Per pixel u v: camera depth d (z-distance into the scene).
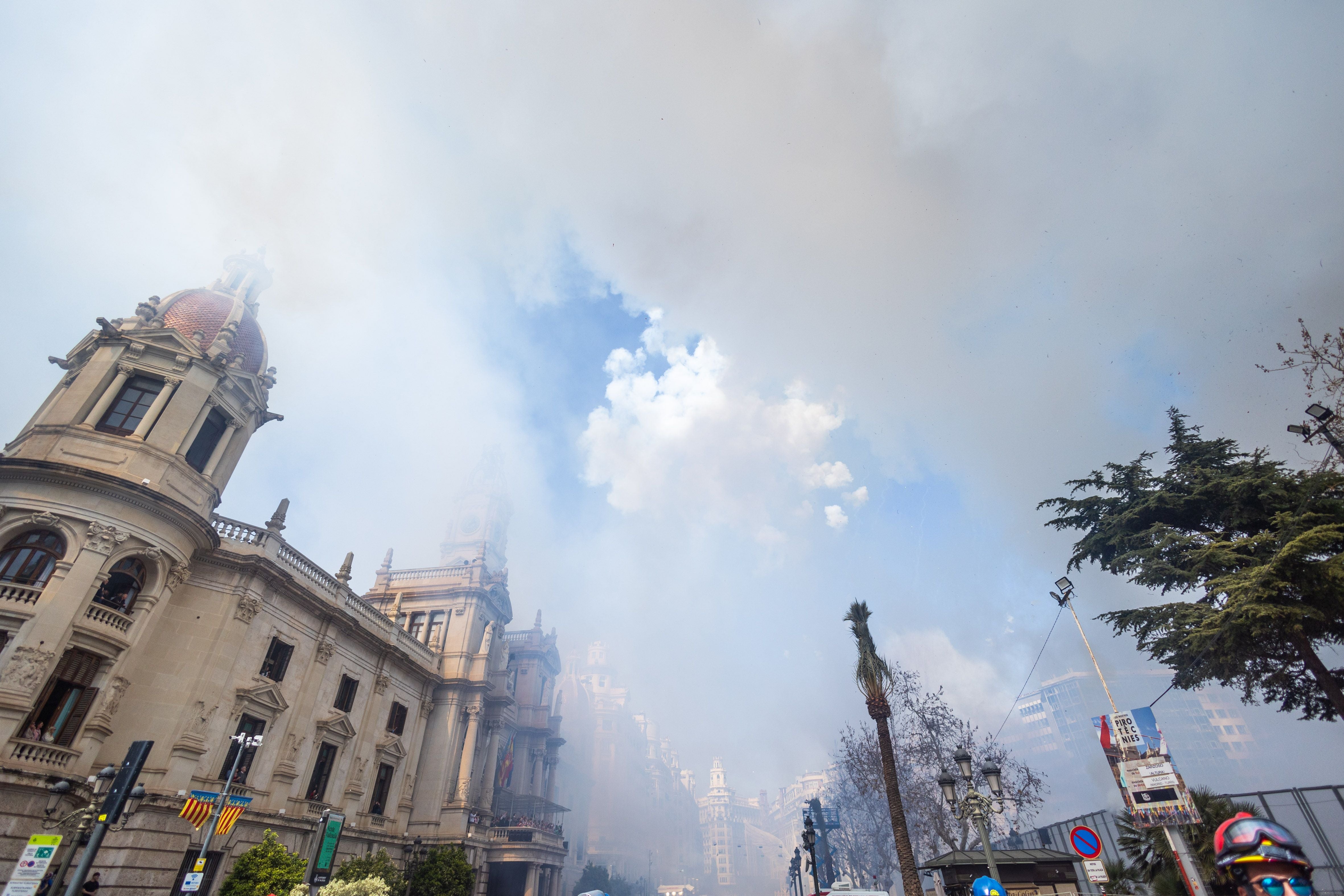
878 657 25.98
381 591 59.84
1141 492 27.66
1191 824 14.88
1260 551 22.33
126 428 29.59
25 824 22.30
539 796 64.81
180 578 29.25
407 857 43.50
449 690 52.28
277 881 26.48
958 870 24.12
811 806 61.50
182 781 27.22
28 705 22.81
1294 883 4.95
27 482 25.56
